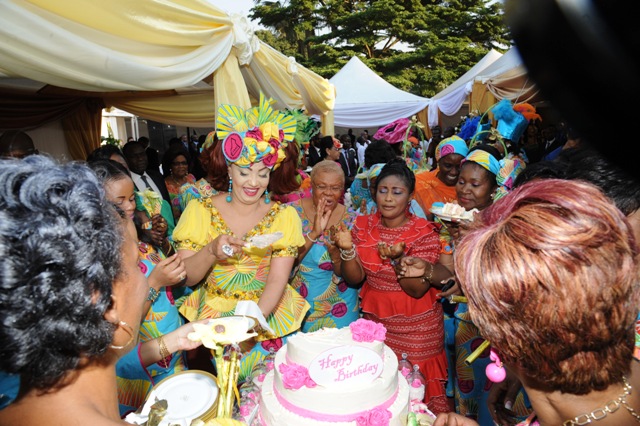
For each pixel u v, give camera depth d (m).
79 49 2.62
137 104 6.57
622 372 0.81
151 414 1.26
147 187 4.93
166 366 2.10
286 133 2.41
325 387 1.48
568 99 0.47
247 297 2.31
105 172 2.01
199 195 3.74
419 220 2.65
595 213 0.79
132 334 0.93
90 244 0.77
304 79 6.54
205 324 1.30
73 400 0.81
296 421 1.47
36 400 0.81
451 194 3.96
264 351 2.30
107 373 0.88
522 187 0.92
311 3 28.97
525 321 0.78
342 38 28.52
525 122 3.51
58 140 6.48
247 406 1.76
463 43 27.77
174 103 6.57
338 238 2.53
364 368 1.53
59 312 0.72
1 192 0.76
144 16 2.89
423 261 2.38
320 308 2.88
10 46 2.42
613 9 0.42
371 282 2.61
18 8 2.38
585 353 0.79
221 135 2.30
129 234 0.96
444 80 26.28
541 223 0.79
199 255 2.17
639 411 0.85
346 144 12.88
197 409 1.53
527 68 0.50
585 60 0.44
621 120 0.45
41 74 2.63
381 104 13.00
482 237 0.87
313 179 2.90
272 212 2.35
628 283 0.76
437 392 2.47
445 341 3.05
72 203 0.78
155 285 1.97
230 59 3.95
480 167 2.79
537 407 0.94
